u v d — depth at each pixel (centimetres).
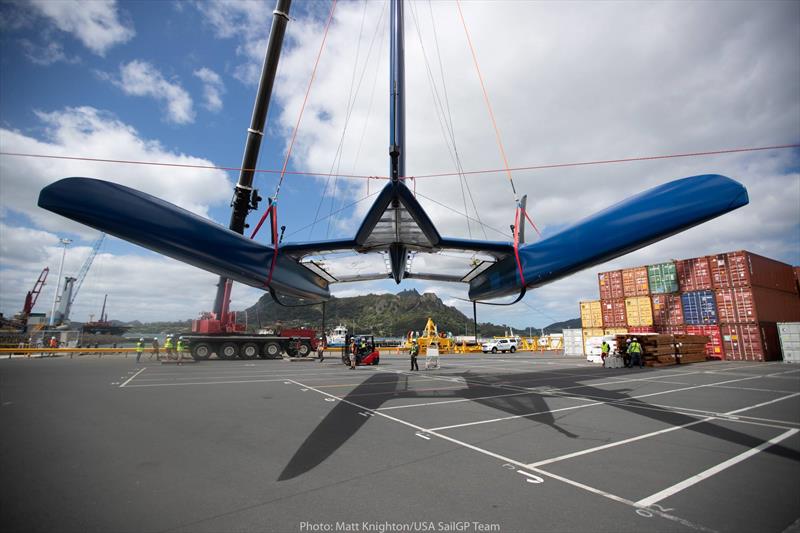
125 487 396
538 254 767
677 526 317
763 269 2202
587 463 475
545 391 1080
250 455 504
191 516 333
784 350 2016
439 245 836
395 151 647
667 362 1966
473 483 411
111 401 898
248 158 2019
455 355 3478
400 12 819
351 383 1254
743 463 475
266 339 2462
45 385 1161
